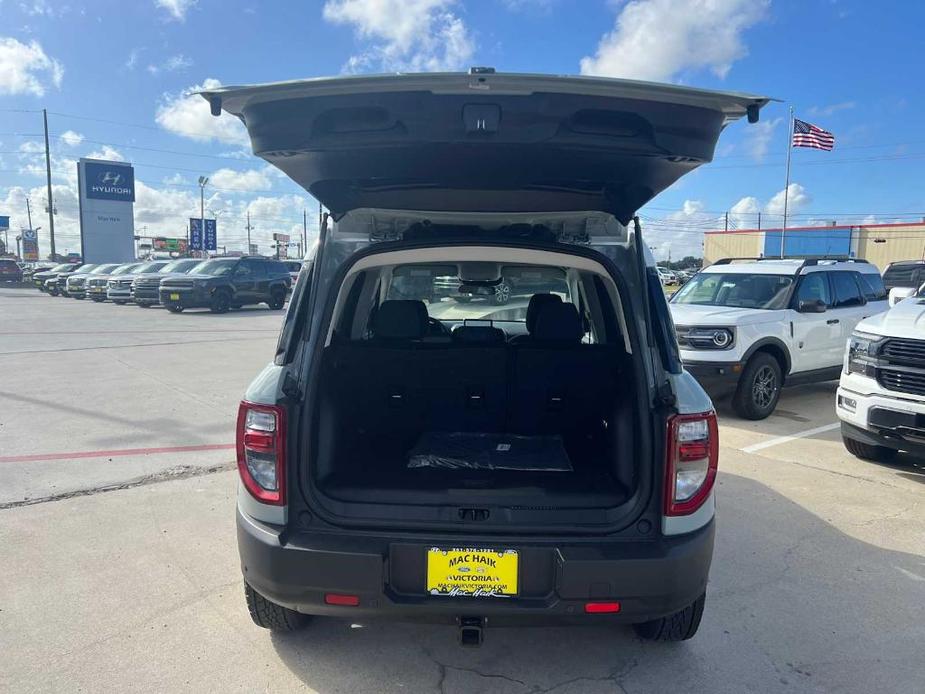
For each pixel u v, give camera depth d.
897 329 5.04
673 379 2.43
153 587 3.42
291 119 2.14
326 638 2.99
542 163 2.26
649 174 2.35
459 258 2.82
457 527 2.34
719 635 3.04
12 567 3.61
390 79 1.97
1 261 41.81
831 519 4.40
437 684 2.69
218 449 5.78
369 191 2.54
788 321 7.46
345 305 3.24
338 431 2.79
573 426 3.28
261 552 2.36
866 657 2.89
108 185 45.53
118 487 4.84
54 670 2.73
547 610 2.27
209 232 59.56
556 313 3.31
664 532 2.35
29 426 6.53
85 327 16.52
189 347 12.66
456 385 3.26
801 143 29.12
